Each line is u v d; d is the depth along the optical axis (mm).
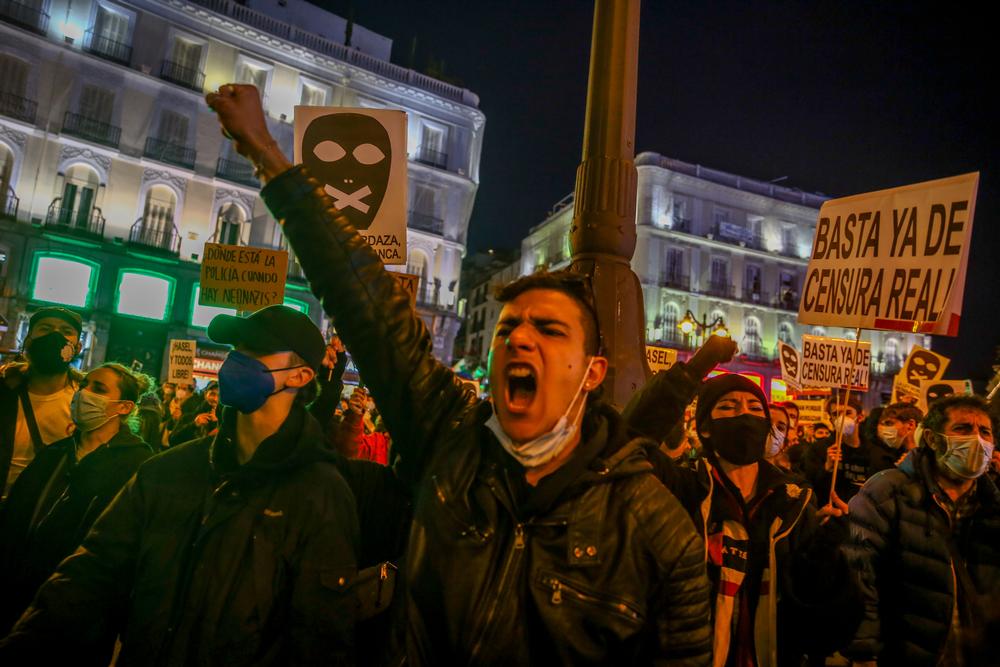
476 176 32844
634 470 1479
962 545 3068
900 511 2996
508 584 1396
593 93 3559
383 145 3777
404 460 1900
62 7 24078
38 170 23344
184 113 26234
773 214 41750
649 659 1445
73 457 2965
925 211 3379
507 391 1466
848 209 3715
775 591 2402
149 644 1723
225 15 26844
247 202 27234
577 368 1467
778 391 13703
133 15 25469
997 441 3498
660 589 1437
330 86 29422
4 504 2891
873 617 2834
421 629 1481
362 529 2232
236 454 2014
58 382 3311
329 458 2037
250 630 1756
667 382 2504
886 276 3475
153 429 4973
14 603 2701
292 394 2000
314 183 1865
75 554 1851
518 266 49844
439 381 1890
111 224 24609
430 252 31094
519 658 1355
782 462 6184
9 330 22359
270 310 2012
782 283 41344
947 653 2791
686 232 38562
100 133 24562
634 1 3611
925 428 3082
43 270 23281
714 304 38719
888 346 41656
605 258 3355
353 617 1893
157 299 25391
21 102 23094
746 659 2391
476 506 1493
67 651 1744
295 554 1853
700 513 2428
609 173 3426
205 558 1801
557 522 1417
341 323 1868
